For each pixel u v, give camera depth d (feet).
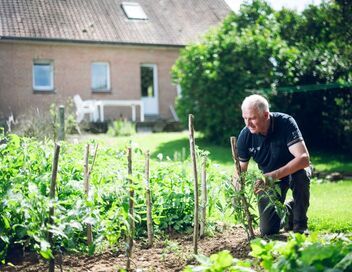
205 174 19.25
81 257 16.52
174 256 16.44
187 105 53.78
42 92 72.69
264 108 17.60
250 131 18.57
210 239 18.93
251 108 17.52
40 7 76.13
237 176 17.67
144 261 16.03
